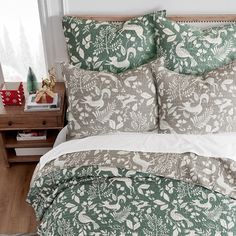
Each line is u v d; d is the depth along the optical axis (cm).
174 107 175
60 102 216
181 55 187
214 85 173
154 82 182
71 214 140
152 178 152
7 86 213
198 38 188
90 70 193
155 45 197
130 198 143
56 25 212
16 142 227
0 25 218
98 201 143
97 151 162
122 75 181
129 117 176
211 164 156
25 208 212
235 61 182
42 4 203
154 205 141
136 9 205
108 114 175
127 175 151
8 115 205
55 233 139
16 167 241
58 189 154
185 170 153
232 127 176
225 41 189
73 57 197
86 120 177
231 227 135
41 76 245
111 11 206
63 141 195
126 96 175
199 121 173
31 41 227
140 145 166
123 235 131
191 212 138
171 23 190
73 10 206
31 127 213
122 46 191
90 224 136
